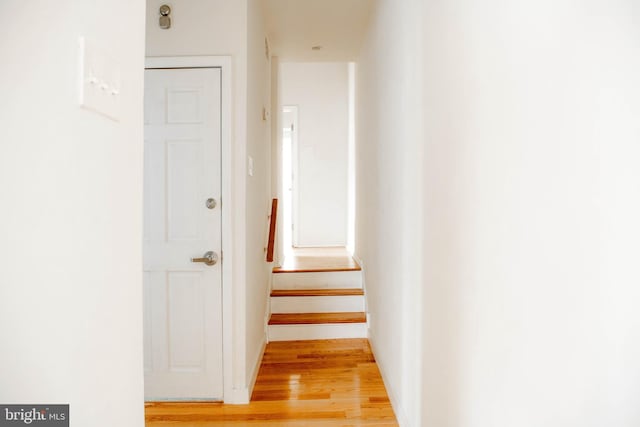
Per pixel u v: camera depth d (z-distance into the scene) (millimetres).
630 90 546
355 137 4133
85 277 678
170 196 2242
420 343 1623
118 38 784
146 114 2229
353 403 2238
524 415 820
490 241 976
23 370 572
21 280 566
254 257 2580
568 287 680
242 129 2223
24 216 567
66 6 629
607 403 593
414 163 1713
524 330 820
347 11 2928
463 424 1157
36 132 583
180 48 2223
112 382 765
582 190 645
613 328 580
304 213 5836
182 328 2260
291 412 2143
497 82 933
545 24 738
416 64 1672
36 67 583
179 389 2264
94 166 703
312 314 3430
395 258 2119
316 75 5812
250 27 2346
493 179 958
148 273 2254
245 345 2254
